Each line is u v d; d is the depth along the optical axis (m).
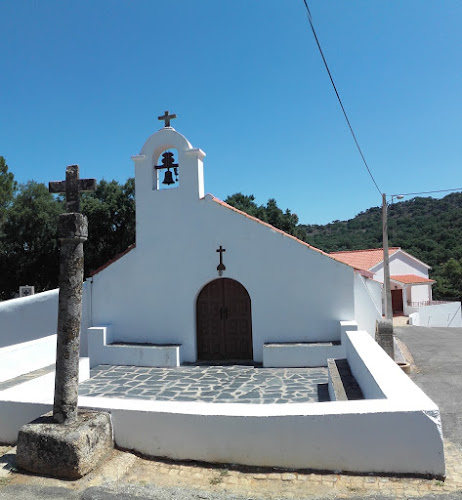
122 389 7.83
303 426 4.06
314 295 9.55
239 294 10.20
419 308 24.64
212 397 7.20
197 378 8.49
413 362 10.23
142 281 10.57
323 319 9.50
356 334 7.61
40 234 27.86
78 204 4.85
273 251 9.79
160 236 10.52
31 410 4.95
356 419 3.97
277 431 4.12
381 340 9.19
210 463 4.28
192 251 10.30
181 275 10.34
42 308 12.42
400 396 4.29
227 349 10.22
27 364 9.35
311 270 9.58
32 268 28.58
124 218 26.83
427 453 3.87
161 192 10.58
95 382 8.34
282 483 3.87
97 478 4.05
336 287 9.45
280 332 9.70
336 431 4.00
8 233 27.38
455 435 5.30
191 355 10.15
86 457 4.13
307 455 4.05
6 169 23.34
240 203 34.19
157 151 10.95
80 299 4.65
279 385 7.76
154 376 8.75
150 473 4.15
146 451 4.50
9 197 24.03
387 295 14.62
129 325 10.59
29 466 4.21
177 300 10.34
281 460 4.11
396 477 3.87
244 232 9.98
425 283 29.67
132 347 9.87
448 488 3.68
